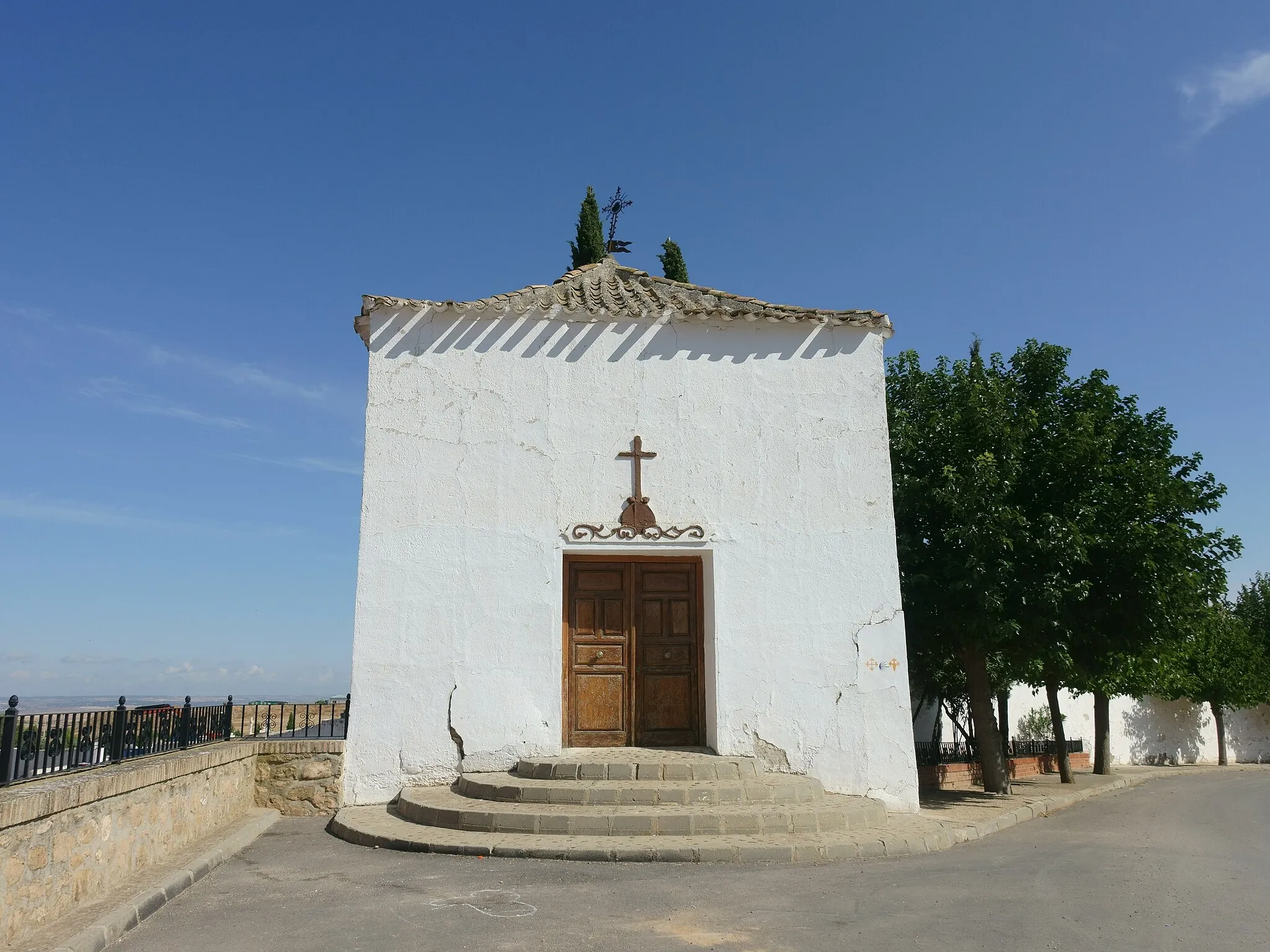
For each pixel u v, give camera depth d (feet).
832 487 40.37
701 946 19.20
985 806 47.65
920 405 54.03
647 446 40.04
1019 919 21.71
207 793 30.12
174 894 23.22
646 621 40.27
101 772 23.56
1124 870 29.07
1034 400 53.78
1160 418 53.47
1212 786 76.07
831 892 24.11
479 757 36.52
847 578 39.55
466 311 39.83
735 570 39.22
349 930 20.31
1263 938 20.67
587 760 34.99
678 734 39.55
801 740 37.91
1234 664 114.73
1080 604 48.44
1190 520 49.73
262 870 26.53
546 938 19.75
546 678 37.50
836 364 41.60
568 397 40.04
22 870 18.31
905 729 38.24
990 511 45.21
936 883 25.52
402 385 39.22
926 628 49.57
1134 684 84.64
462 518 38.37
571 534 38.75
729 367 41.14
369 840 30.07
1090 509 46.37
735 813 30.60
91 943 18.48
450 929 20.39
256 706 39.11
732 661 38.34
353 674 36.76
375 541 37.76
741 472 40.16
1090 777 80.33
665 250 75.56
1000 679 64.59
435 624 37.40
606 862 27.55
